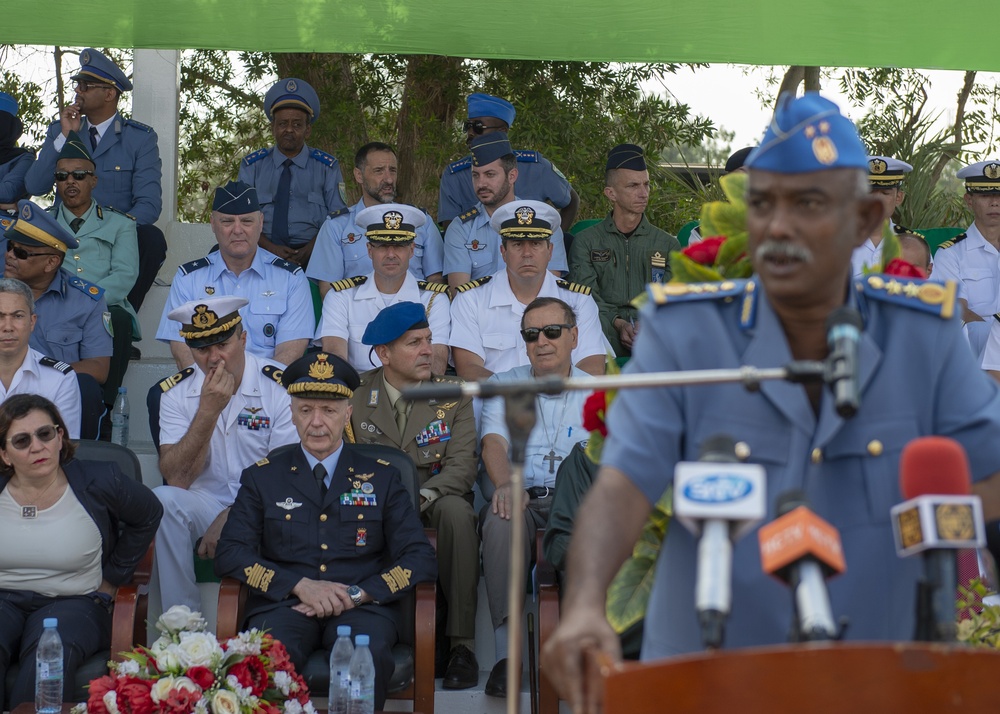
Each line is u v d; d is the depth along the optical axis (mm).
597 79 10688
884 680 1646
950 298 2396
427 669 5297
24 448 5262
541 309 6305
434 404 6379
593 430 3193
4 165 8789
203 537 5953
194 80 11219
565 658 2055
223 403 6098
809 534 1768
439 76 10688
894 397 2359
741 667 1660
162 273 8820
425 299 7391
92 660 5188
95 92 8414
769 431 2350
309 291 7656
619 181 8008
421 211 7422
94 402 6762
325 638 5352
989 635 3424
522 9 6426
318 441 5664
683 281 2908
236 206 7445
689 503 1782
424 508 5961
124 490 5398
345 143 10969
